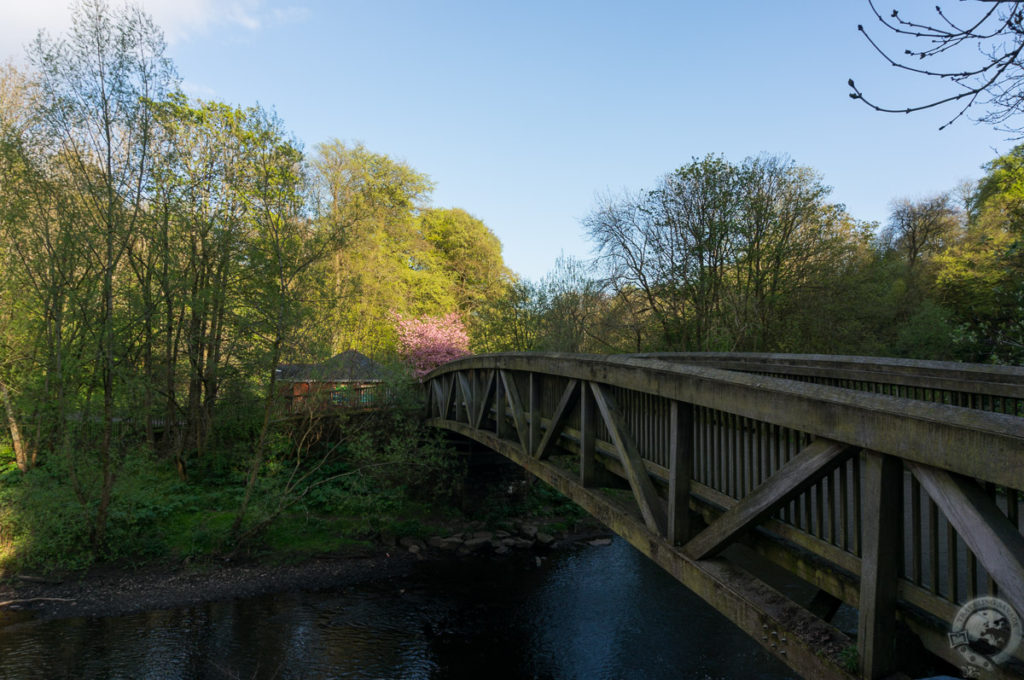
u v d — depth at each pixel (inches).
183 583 418.3
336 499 565.9
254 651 334.3
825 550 96.3
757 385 103.3
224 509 526.0
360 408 595.2
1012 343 303.9
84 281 432.1
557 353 216.8
